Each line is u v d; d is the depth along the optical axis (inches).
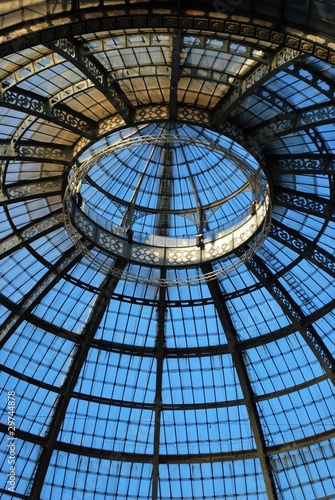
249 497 1694.1
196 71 1222.9
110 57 1231.5
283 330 1627.7
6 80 1256.8
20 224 1528.1
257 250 1514.5
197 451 1710.1
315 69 1200.8
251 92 1217.4
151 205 1626.5
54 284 1567.4
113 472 1707.7
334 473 1649.9
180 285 1608.0
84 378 1680.6
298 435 1680.6
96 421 1697.8
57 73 1258.6
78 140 1393.9
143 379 1700.3
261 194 1444.4
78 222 1517.0
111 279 1606.8
